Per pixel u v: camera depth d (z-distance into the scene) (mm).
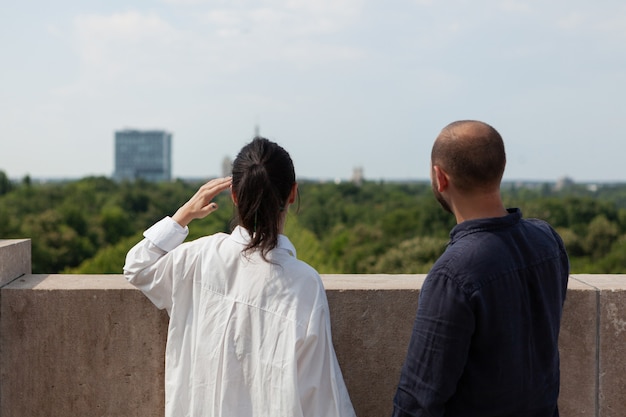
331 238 64062
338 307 2209
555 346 1555
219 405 1680
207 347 1705
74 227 70688
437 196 1646
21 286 2191
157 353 2195
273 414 1644
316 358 1676
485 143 1514
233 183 1714
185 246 1795
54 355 2189
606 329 2225
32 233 64875
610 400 2238
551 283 1548
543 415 1542
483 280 1449
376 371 2225
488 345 1470
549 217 57750
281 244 1718
